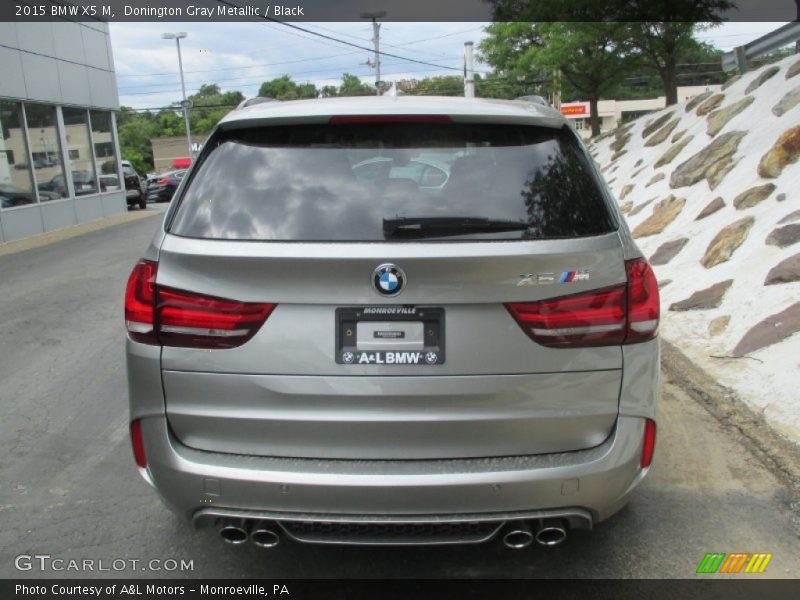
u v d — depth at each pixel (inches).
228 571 120.0
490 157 106.6
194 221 102.1
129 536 130.7
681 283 259.3
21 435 177.6
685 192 339.0
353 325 95.9
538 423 97.7
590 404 98.7
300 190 103.0
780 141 284.7
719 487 142.8
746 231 257.4
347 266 93.8
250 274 95.6
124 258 470.6
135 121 3560.5
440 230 97.1
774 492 140.5
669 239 304.5
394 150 107.0
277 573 119.4
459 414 96.7
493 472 95.6
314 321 95.9
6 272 431.2
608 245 98.7
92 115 799.1
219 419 98.6
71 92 732.7
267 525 100.4
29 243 590.2
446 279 94.1
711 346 207.8
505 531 100.9
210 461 98.7
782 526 129.4
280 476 95.9
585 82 694.5
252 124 109.7
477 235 96.7
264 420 97.6
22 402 201.2
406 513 96.3
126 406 196.4
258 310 96.1
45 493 147.2
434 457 97.9
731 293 230.2
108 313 308.7
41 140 680.4
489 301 95.1
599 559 121.2
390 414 96.6
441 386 95.9
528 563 120.6
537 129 110.8
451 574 118.2
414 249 94.4
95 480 152.8
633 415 100.5
